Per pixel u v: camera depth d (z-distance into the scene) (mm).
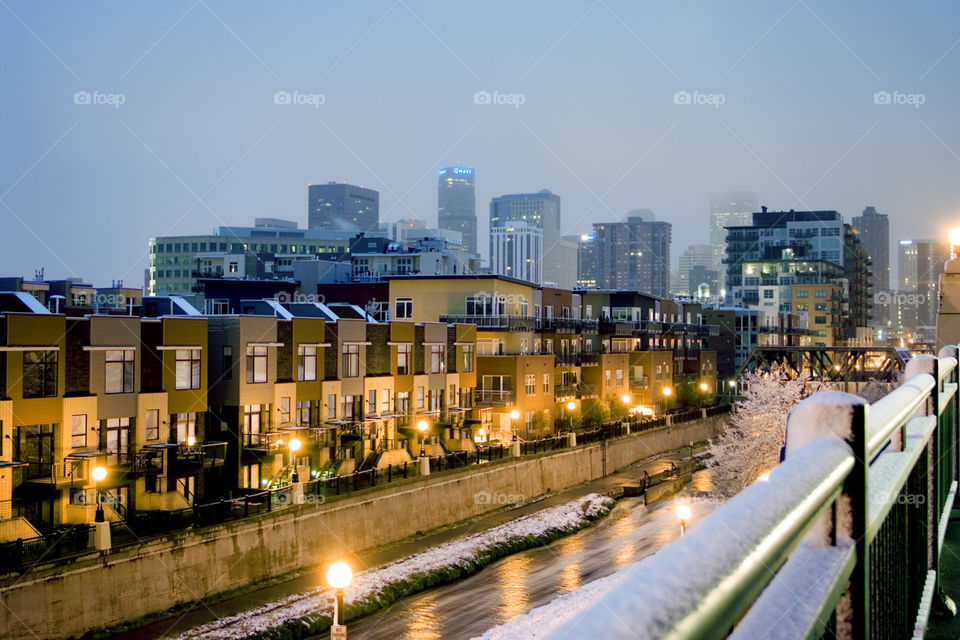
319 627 32469
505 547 45562
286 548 37781
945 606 5207
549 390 72500
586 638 1341
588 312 94875
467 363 65312
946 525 6508
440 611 35531
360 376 53375
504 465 54688
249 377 44188
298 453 47000
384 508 43906
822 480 2297
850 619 2756
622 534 50562
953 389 6453
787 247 172375
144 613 31156
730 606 1633
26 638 27078
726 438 53781
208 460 40688
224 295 80438
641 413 86312
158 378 40000
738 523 1831
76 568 28828
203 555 33781
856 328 188250
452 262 114125
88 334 36375
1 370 32688
